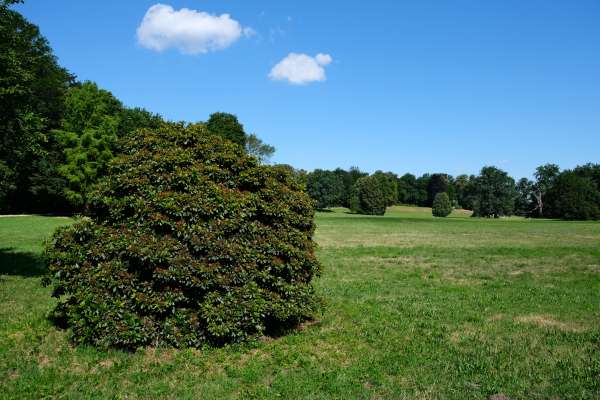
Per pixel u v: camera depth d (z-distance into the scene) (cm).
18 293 1280
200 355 794
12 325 955
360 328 989
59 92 5197
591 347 881
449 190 13838
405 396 652
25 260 1892
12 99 1360
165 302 783
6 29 1404
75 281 834
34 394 634
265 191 927
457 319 1080
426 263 2105
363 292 1395
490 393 670
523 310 1180
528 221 7506
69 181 5062
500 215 10444
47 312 1066
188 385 677
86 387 662
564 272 1855
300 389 664
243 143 7738
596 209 8700
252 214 879
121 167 874
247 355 806
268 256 884
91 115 5081
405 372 742
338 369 745
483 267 1988
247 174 909
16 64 1393
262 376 712
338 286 1485
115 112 5909
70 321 826
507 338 934
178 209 805
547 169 11031
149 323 798
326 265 2000
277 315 858
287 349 847
